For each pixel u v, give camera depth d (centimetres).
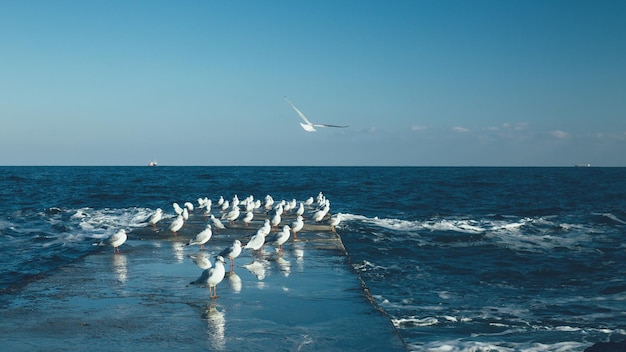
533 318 1324
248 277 1222
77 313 913
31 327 835
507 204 4631
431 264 2045
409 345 1097
